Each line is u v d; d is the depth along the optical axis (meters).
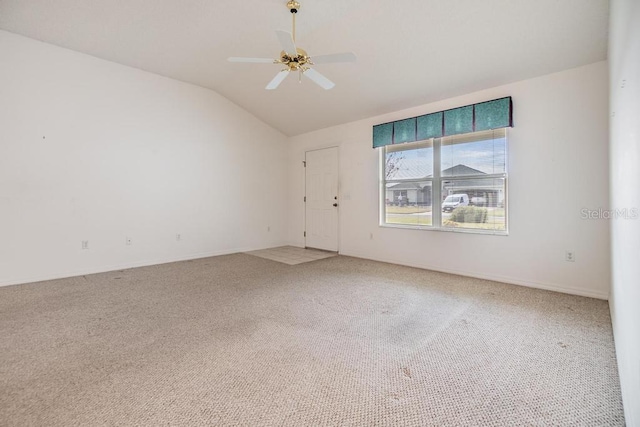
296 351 2.01
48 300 2.97
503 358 1.91
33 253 3.62
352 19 3.07
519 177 3.43
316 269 4.29
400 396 1.55
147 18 3.20
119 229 4.27
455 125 3.88
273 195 6.23
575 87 3.05
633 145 1.22
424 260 4.31
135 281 3.65
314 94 4.64
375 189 4.88
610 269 2.68
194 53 3.91
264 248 6.07
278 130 6.25
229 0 2.90
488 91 3.64
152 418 1.40
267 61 2.70
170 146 4.74
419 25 3.00
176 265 4.54
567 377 1.70
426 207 4.30
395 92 4.12
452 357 1.93
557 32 2.73
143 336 2.21
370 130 4.94
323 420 1.39
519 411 1.44
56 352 1.99
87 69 3.96
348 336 2.22
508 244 3.54
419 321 2.48
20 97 3.51
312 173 5.96
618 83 1.75
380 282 3.61
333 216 5.58
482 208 3.75
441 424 1.36
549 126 3.21
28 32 3.44
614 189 2.15
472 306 2.81
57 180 3.77
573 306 2.77
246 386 1.64
